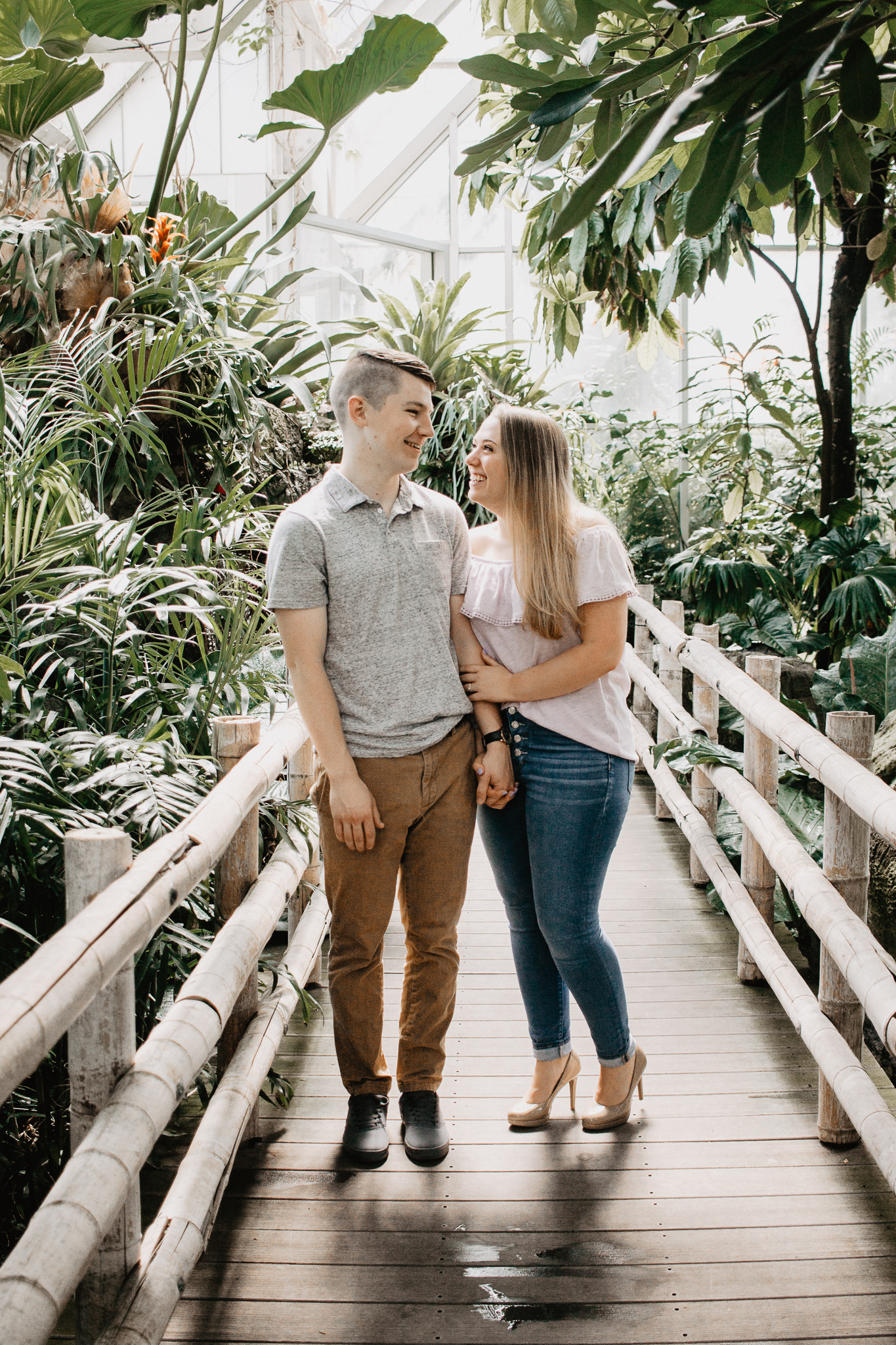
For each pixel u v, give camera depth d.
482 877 3.82
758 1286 1.70
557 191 2.78
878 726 4.05
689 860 3.86
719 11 1.21
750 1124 2.17
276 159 7.42
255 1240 1.82
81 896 1.32
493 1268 1.74
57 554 2.14
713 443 6.70
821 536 5.54
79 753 1.92
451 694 1.93
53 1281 1.05
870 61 1.02
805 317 5.11
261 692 2.61
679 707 3.68
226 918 2.03
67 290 3.71
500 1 3.23
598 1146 2.09
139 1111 1.30
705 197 1.10
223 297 4.02
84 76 4.00
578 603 1.88
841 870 2.07
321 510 1.84
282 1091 2.21
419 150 8.46
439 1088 2.31
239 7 6.82
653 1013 2.67
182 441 3.87
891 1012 1.60
